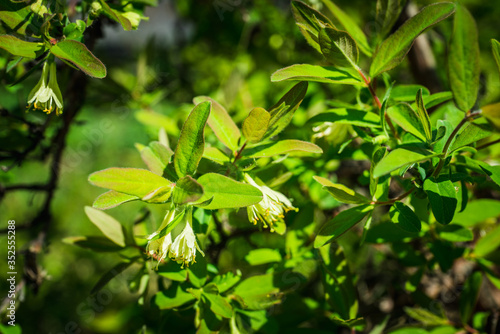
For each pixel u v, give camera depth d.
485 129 0.28
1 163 0.51
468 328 0.40
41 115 0.47
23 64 0.41
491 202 0.38
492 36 0.62
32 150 0.44
